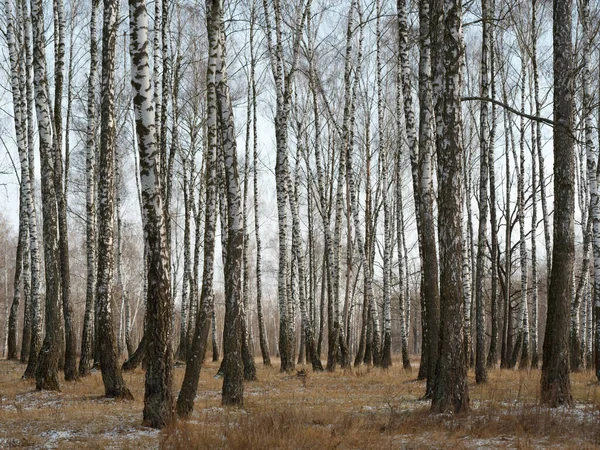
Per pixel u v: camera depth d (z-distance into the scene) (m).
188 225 27.42
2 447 9.00
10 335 28.45
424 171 15.23
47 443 9.29
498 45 28.33
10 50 18.30
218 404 13.37
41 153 15.64
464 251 20.17
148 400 10.50
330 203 31.11
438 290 14.97
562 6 12.36
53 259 15.74
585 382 17.58
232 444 8.53
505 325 28.41
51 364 15.74
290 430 9.11
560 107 12.27
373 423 10.37
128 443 9.10
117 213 32.16
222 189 21.55
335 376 20.98
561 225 12.12
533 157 28.06
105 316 14.92
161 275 10.55
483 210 18.00
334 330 23.78
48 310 15.80
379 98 25.73
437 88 11.90
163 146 22.47
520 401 12.90
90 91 18.83
